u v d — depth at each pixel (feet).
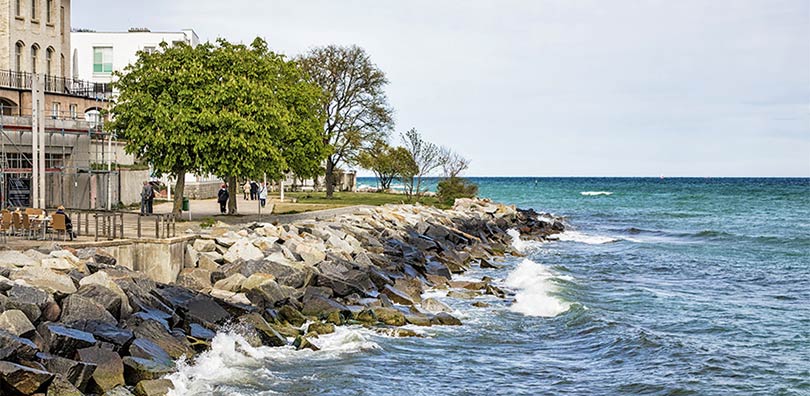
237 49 124.36
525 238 179.52
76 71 189.16
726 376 58.23
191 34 231.30
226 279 78.07
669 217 257.55
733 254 146.20
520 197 419.74
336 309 76.23
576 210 299.38
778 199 376.68
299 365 60.70
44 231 80.69
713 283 108.06
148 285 69.36
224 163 114.93
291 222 127.54
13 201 124.16
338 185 306.35
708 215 265.34
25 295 54.39
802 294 98.22
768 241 172.04
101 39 226.17
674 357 63.16
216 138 114.32
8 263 63.62
